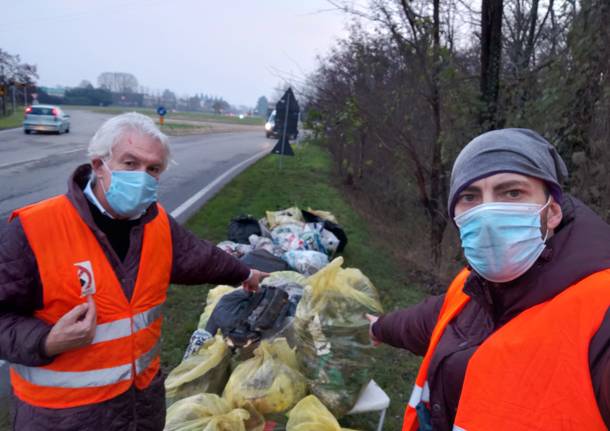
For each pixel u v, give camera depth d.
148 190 1.92
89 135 26.78
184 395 2.88
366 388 3.20
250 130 52.69
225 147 27.09
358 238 8.27
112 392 1.89
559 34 5.63
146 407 2.03
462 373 1.46
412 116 7.08
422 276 6.76
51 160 15.80
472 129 6.12
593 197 4.30
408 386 3.84
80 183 1.97
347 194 13.17
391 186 11.10
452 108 6.31
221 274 2.35
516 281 1.40
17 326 1.71
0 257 1.73
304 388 2.96
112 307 1.87
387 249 8.01
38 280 1.78
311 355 3.03
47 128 25.62
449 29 7.18
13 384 1.88
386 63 7.24
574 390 1.20
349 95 7.25
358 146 11.75
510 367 1.31
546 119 4.78
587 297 1.24
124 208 1.90
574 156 4.40
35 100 44.41
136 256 1.95
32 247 1.76
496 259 1.38
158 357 2.12
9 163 14.69
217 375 3.04
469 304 1.60
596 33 4.25
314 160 21.62
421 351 2.00
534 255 1.37
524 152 1.44
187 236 2.24
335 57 8.31
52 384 1.81
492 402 1.32
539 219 1.41
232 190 11.79
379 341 2.20
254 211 9.30
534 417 1.24
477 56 7.77
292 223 6.86
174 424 2.49
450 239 7.32
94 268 1.84
